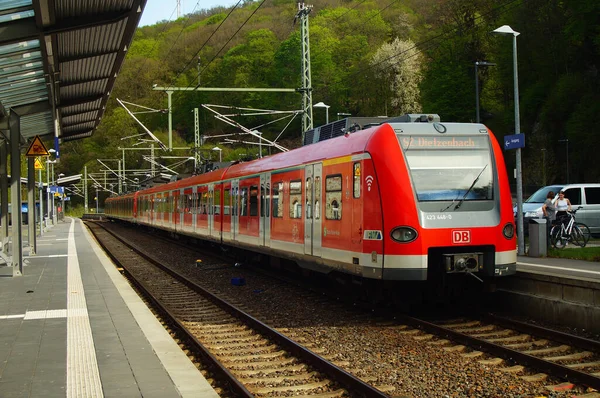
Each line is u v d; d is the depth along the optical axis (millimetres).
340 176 12570
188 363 7617
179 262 23625
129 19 13133
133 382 6793
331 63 60625
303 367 8328
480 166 11555
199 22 45719
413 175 11117
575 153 45844
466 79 56500
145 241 37531
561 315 10656
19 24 11719
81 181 102250
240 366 8500
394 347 9367
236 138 69875
